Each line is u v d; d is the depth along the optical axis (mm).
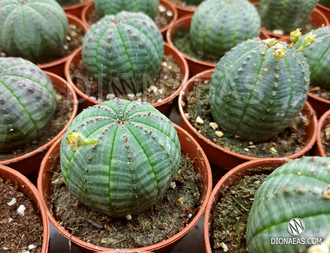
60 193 142
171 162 118
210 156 171
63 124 180
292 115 153
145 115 116
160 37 189
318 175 97
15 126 151
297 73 139
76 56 215
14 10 192
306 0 234
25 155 156
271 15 250
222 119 165
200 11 219
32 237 125
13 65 160
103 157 104
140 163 107
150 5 238
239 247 126
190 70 234
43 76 169
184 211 138
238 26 207
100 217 132
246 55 144
